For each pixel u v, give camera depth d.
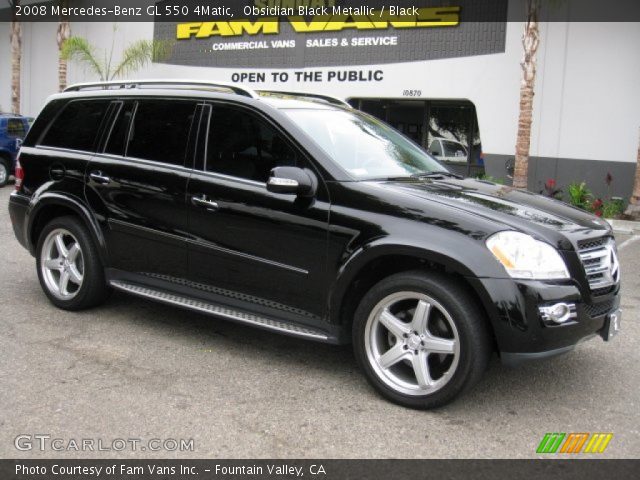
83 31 19.81
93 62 18.06
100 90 5.33
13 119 14.53
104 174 4.98
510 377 4.28
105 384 3.98
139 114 4.99
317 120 4.49
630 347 4.95
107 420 3.53
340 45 15.81
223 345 4.73
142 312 5.42
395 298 3.75
